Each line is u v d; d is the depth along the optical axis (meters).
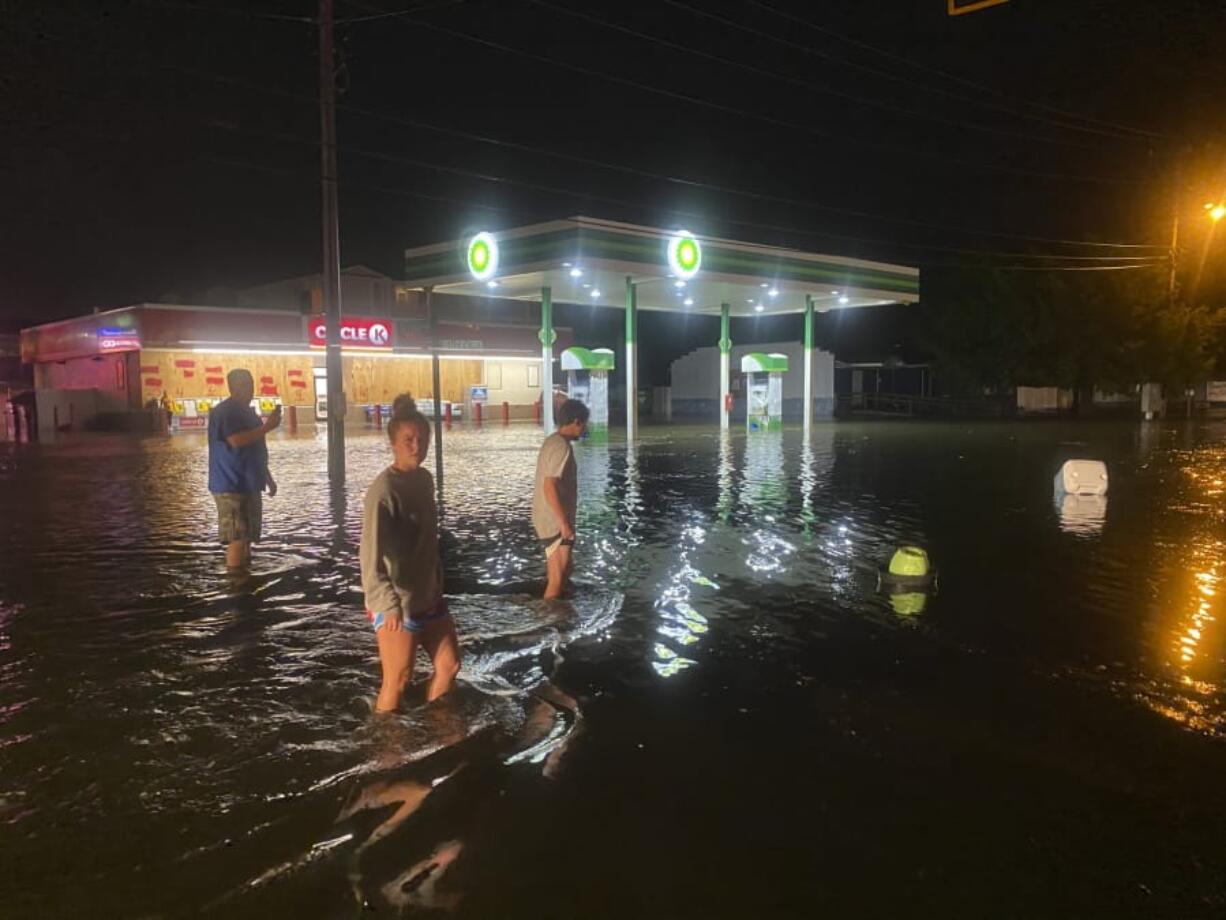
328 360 14.18
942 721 4.76
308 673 5.37
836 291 29.34
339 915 3.01
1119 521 11.33
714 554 9.12
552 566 7.18
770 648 6.00
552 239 21.70
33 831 3.53
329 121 14.01
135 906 3.05
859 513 11.94
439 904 3.09
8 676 5.31
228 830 3.55
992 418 43.31
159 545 9.51
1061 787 4.02
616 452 22.30
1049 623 6.63
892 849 3.49
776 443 25.56
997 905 3.14
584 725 4.66
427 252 24.89
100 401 32.62
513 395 39.75
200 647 5.88
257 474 8.20
